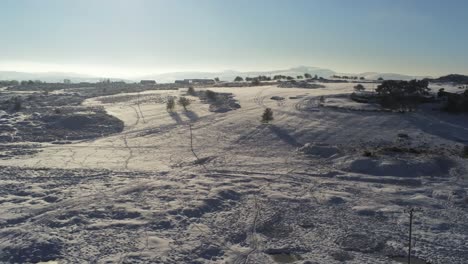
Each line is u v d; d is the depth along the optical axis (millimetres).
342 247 19016
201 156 34594
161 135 42188
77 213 22016
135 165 31938
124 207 22922
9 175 28891
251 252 18469
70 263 17078
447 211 23109
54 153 35812
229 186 26797
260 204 24031
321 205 24016
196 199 24219
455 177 29156
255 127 43531
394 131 41438
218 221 21641
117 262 17188
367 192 26203
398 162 30984
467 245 19094
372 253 18453
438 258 17938
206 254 18188
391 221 21875
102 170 30391
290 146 37500
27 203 23516
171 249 18438
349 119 45812
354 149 35719
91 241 19000
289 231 20672
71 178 28359
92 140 41125
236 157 34344
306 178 28969
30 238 19000
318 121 45188
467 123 44562
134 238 19359
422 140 38469
